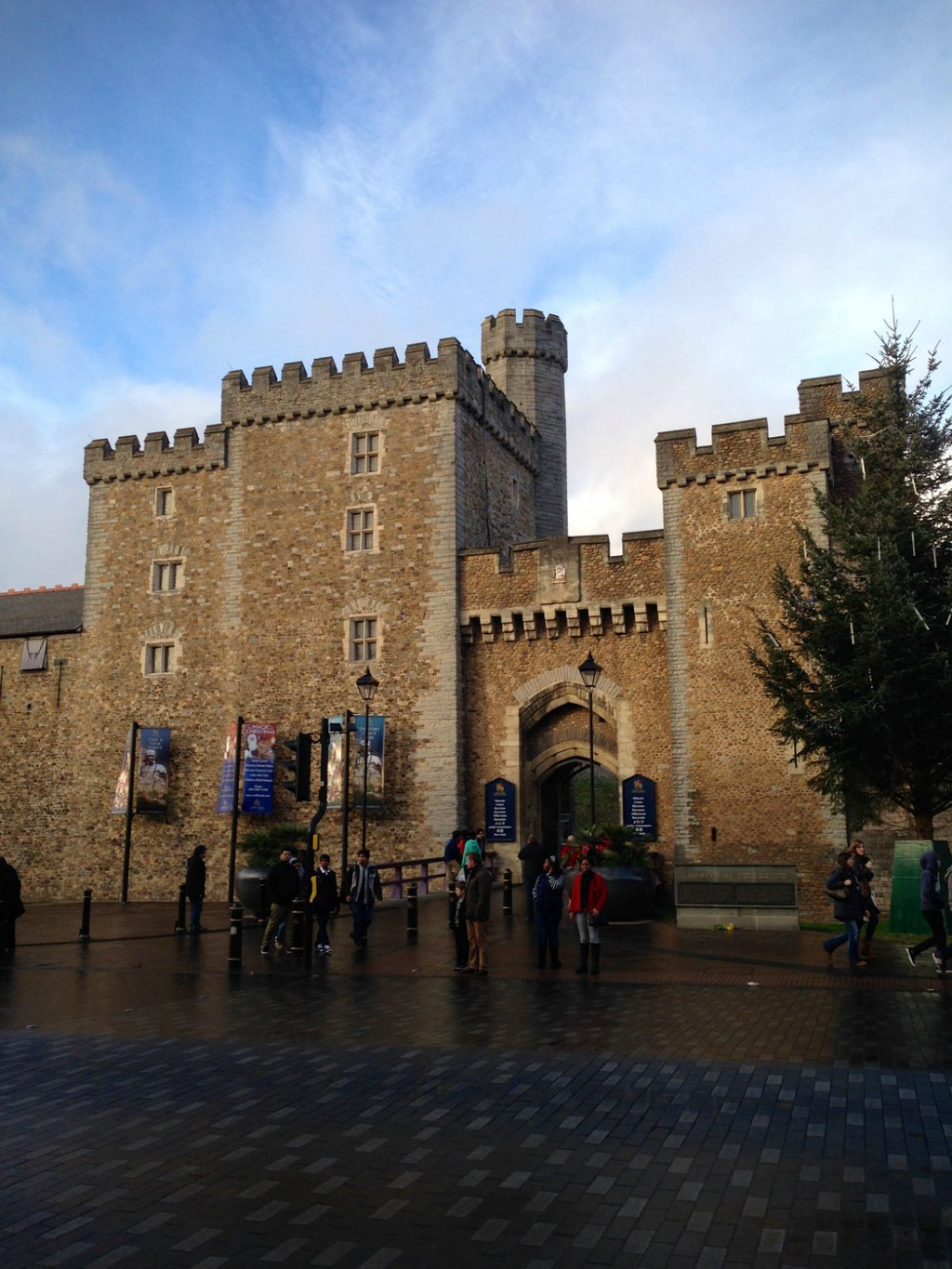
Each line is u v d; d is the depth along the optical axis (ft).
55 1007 42.52
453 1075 29.86
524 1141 23.86
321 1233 19.15
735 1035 34.50
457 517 102.32
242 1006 42.32
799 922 70.79
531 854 71.72
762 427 86.79
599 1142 23.66
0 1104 27.66
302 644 104.99
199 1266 17.88
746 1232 18.75
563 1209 19.97
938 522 72.23
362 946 59.82
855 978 46.91
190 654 109.40
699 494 87.97
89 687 113.39
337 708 102.32
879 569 68.64
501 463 116.57
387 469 105.19
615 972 49.55
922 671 66.64
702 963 52.24
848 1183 20.88
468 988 45.75
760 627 79.87
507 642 99.76
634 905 72.49
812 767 80.69
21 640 117.70
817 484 84.58
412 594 101.81
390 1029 36.65
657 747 92.63
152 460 114.52
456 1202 20.40
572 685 96.53
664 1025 36.29
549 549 98.07
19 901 62.69
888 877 78.64
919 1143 23.22
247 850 85.76
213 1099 27.91
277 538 108.06
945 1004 40.14
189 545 111.86
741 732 83.10
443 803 97.04
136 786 106.93
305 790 69.46
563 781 111.96
